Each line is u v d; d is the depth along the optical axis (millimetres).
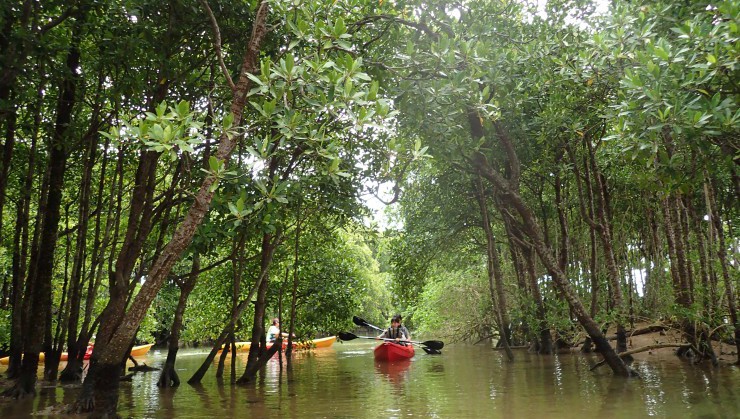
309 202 11336
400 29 10180
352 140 9609
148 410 7348
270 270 14453
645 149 6414
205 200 5711
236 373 13320
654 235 16344
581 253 18969
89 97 10680
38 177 12664
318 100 6020
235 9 8672
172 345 10805
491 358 15586
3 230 15367
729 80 5840
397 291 20078
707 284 11109
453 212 17781
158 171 12383
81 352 11398
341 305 15711
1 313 16922
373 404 7332
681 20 7285
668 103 5707
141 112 8953
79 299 12328
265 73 5555
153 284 5688
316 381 10688
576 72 8133
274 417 6508
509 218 15188
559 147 13422
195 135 5574
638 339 15312
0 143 9547
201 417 6648
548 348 15992
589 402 6809
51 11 8477
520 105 11320
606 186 15555
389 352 15672
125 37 8211
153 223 9422
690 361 11125
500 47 9945
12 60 7180
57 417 6719
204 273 15289
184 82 9445
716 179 12336
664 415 5758
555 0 12195
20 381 8648
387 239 20078
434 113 9133
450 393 8203
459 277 24344
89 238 14984
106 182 13844
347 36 6082
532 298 15961
